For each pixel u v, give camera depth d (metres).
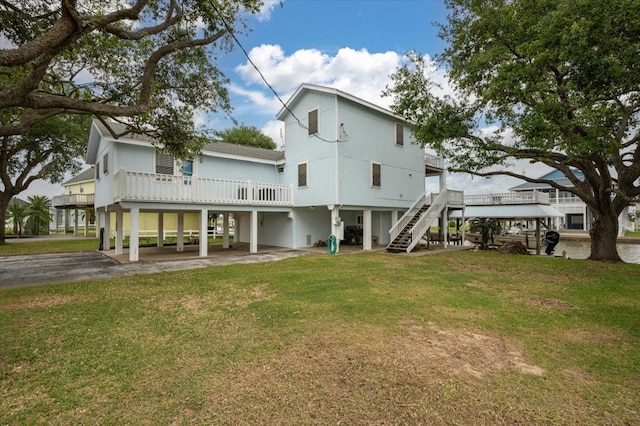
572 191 13.57
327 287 7.33
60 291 7.00
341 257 12.81
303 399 2.90
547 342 4.32
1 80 7.88
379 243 19.55
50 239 23.92
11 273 9.38
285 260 11.91
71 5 4.79
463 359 3.77
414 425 2.55
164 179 11.96
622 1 7.03
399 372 3.41
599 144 8.57
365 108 15.32
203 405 2.81
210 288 7.27
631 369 3.57
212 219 26.53
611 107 9.29
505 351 4.02
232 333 4.52
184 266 10.59
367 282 7.93
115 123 15.48
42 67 4.93
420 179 18.83
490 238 21.19
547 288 7.58
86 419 2.63
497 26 9.73
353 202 14.63
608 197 12.55
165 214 23.33
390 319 5.15
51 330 4.62
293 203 16.20
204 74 10.19
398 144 17.22
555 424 2.61
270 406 2.79
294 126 16.23
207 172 15.88
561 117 9.21
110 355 3.81
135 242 11.51
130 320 5.08
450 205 18.55
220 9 8.20
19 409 2.76
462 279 8.53
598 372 3.50
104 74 9.26
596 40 7.66
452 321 5.11
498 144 11.38
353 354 3.84
